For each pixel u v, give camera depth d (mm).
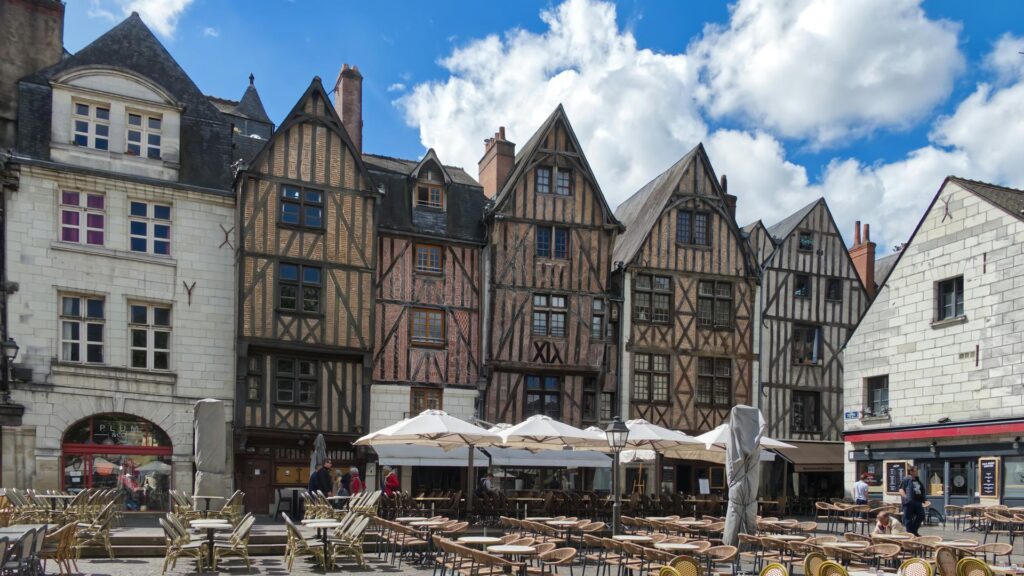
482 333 20359
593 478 21469
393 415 19219
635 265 22078
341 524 10984
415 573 10086
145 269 17250
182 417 17203
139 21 18641
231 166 18578
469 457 14602
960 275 17797
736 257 23203
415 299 19859
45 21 17750
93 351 16688
